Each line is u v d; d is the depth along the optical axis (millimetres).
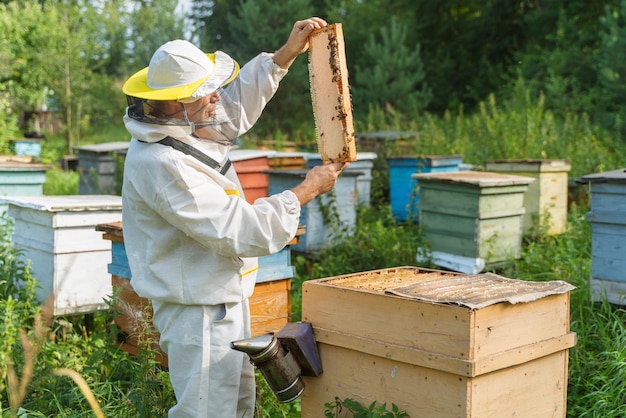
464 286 2793
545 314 2729
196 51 2656
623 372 3779
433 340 2512
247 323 2957
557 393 2838
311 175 2738
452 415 2473
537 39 22938
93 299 5184
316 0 26641
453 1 26328
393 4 27219
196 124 2646
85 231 5113
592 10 21406
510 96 20125
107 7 29156
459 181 6363
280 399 2809
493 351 2498
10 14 19719
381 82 21531
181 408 2771
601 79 15664
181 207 2564
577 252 6305
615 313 4703
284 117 22688
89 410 3541
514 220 6609
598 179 4801
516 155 10500
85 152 11586
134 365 4062
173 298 2715
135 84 2680
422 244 6781
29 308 4680
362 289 2770
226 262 2748
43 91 20438
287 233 2662
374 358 2713
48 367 3738
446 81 25109
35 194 7582
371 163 9516
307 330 2879
